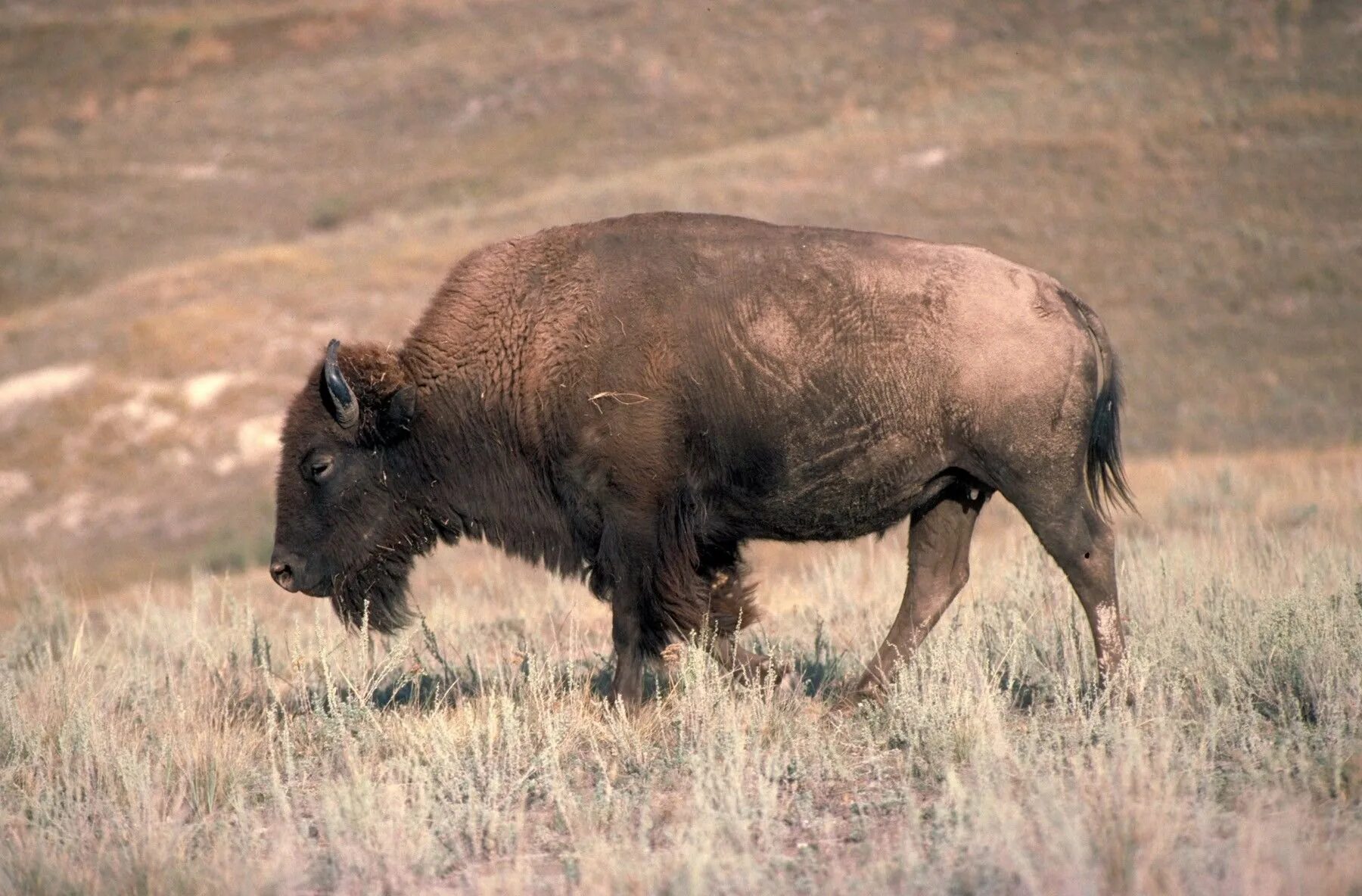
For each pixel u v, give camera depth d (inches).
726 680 973.2
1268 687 871.7
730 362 924.0
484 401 995.3
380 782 810.8
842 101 7701.8
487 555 2282.2
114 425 4146.2
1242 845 599.8
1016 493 908.6
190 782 848.3
